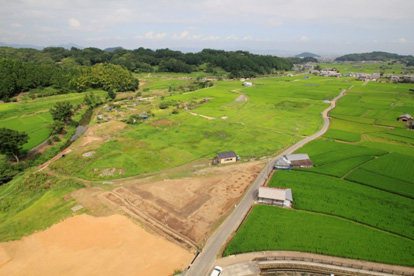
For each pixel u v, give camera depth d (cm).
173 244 4850
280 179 7088
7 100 15300
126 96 19550
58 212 5756
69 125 12494
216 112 14325
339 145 9538
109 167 7819
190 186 6869
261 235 4997
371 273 4266
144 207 5953
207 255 4569
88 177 7394
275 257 4506
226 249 4659
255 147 9506
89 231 5162
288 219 5478
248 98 18088
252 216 5566
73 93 18538
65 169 7806
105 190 6681
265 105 16038
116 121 12506
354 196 6288
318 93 19788
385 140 10350
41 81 18225
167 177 7356
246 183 7012
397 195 6334
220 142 10000
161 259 4503
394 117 13212
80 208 5881
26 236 5056
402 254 4594
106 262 4425
